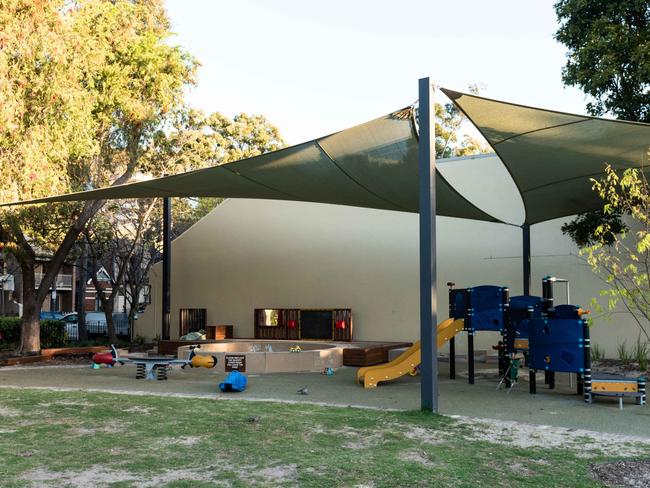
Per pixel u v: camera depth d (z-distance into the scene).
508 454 6.22
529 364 10.59
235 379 10.66
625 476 5.50
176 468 5.64
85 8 15.23
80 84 14.94
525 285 14.55
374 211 18.56
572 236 13.91
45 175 13.52
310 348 16.81
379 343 17.25
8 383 11.95
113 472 5.50
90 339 24.08
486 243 16.91
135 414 8.20
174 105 18.03
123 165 19.45
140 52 16.53
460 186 17.34
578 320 9.83
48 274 17.61
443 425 7.61
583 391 10.32
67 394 10.10
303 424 7.54
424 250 8.39
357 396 10.19
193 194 12.83
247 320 20.34
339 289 18.88
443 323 12.78
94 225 22.42
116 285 22.23
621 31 12.22
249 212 20.61
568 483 5.29
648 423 7.93
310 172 10.91
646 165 9.89
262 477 5.38
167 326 18.64
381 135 9.44
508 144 9.71
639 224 13.99
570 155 9.84
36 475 5.39
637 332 14.76
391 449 6.37
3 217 15.07
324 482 5.25
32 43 12.82
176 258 21.83
